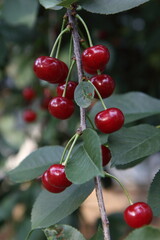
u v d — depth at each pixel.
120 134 0.45
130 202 0.42
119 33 1.03
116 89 1.01
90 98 0.40
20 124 1.21
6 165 1.05
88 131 0.39
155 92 1.05
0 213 0.88
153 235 0.37
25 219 0.86
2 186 0.99
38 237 0.81
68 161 0.39
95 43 0.90
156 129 0.46
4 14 0.64
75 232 0.43
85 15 0.82
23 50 1.02
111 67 0.98
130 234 0.37
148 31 1.06
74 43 0.44
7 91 1.14
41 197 0.46
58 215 0.44
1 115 1.21
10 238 0.90
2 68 0.99
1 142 1.18
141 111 0.54
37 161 0.49
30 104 1.13
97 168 0.37
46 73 0.45
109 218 0.88
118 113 0.42
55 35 0.84
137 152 0.44
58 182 0.41
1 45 0.81
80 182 0.37
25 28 0.82
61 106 0.44
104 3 0.42
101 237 0.42
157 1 0.97
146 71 1.05
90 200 1.57
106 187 0.98
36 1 0.64
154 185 0.46
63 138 1.05
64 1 0.41
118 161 0.44
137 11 1.00
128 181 1.86
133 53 1.07
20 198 0.90
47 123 1.11
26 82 1.08
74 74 0.70
